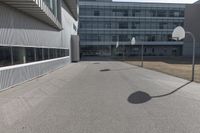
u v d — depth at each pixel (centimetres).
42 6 1073
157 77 1272
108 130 432
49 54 1620
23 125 462
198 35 3250
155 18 5844
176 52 6006
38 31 1332
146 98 715
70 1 2420
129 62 2866
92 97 731
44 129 439
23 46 1073
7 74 882
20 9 1017
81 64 2531
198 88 897
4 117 518
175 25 5947
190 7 3300
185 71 1616
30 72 1162
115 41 5716
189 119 500
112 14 5672
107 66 2186
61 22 2011
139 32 5812
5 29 877
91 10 5566
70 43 2872
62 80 1156
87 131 427
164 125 461
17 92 817
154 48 5925
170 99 700
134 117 514
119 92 818
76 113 547
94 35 5631
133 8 5741
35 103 649
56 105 625
